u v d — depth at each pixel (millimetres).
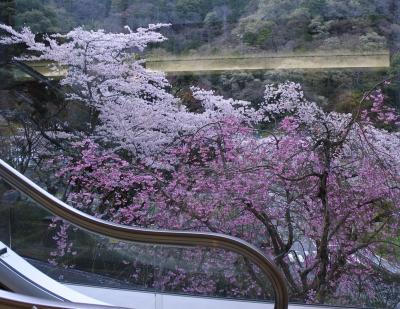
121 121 4953
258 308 3359
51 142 5176
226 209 4492
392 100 4324
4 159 5234
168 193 4621
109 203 4871
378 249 4203
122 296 3592
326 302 4254
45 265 3754
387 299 4133
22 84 5273
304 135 4434
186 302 3492
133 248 3727
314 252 4324
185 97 4875
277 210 4398
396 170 4223
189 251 3551
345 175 4312
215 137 4664
